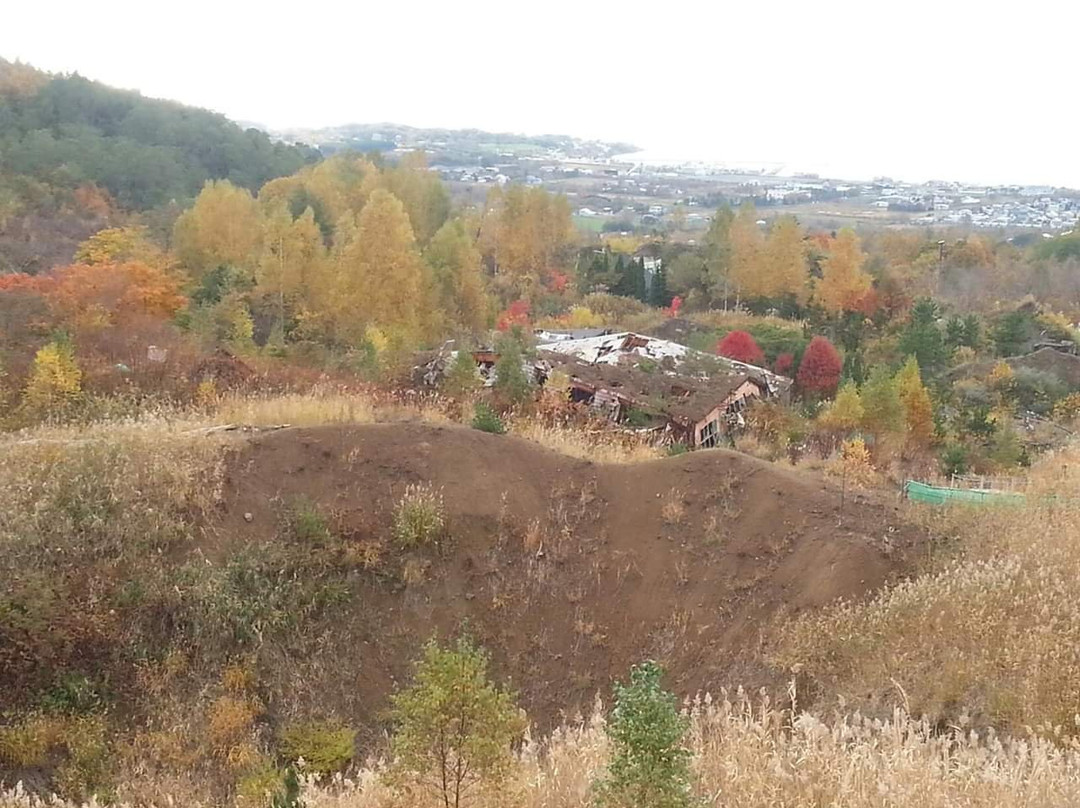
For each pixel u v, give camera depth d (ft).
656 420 78.74
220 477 41.83
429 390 71.56
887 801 22.95
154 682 34.81
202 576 37.81
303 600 38.91
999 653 31.81
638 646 40.60
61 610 35.19
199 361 68.39
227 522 40.52
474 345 93.61
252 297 110.83
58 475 39.88
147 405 57.72
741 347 113.19
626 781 19.70
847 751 25.94
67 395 57.98
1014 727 28.91
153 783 31.19
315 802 26.30
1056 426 94.27
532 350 90.07
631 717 19.86
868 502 45.39
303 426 47.70
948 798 22.77
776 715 28.63
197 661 35.99
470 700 21.56
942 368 118.83
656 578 42.75
